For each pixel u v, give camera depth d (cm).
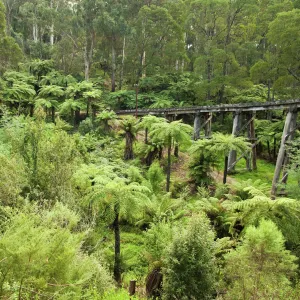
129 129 1659
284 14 1939
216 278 608
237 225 861
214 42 2741
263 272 559
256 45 3088
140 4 3616
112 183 748
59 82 2739
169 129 1246
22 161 915
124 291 554
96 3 3083
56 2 4331
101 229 881
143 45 3347
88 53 3559
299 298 526
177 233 560
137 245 912
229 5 2627
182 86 2908
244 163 1998
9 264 358
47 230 445
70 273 427
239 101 2614
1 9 2527
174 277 535
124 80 3659
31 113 2342
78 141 1332
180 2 3634
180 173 1630
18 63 2894
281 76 2080
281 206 768
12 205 767
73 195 871
